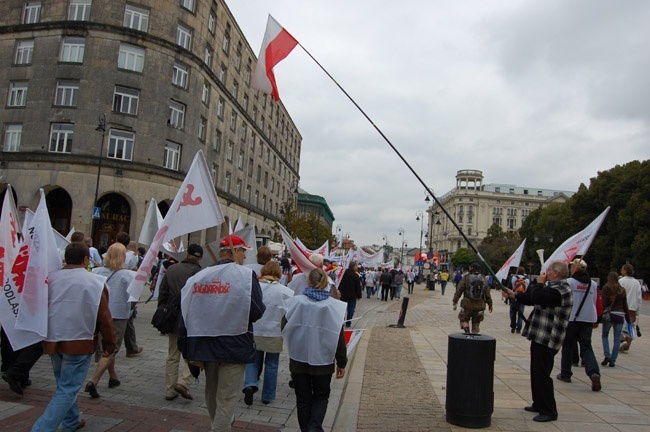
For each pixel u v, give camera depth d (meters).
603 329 9.42
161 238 5.69
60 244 8.98
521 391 7.16
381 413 5.95
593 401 6.65
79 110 29.61
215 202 6.02
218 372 4.18
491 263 82.31
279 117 64.38
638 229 44.59
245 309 4.13
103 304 4.35
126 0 30.77
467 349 5.50
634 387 7.52
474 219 145.62
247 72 47.94
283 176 67.62
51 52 30.16
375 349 10.53
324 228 70.00
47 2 30.83
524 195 147.62
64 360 4.21
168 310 5.75
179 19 32.75
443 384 7.46
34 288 4.24
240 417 5.52
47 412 4.02
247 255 8.95
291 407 6.00
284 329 4.76
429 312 20.56
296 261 8.84
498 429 5.41
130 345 8.11
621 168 51.16
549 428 5.48
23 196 29.28
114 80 30.08
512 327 14.09
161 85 31.48
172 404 5.74
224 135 41.12
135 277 5.51
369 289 30.80
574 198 55.12
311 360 4.56
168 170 31.50
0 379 6.33
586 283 7.50
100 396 5.87
